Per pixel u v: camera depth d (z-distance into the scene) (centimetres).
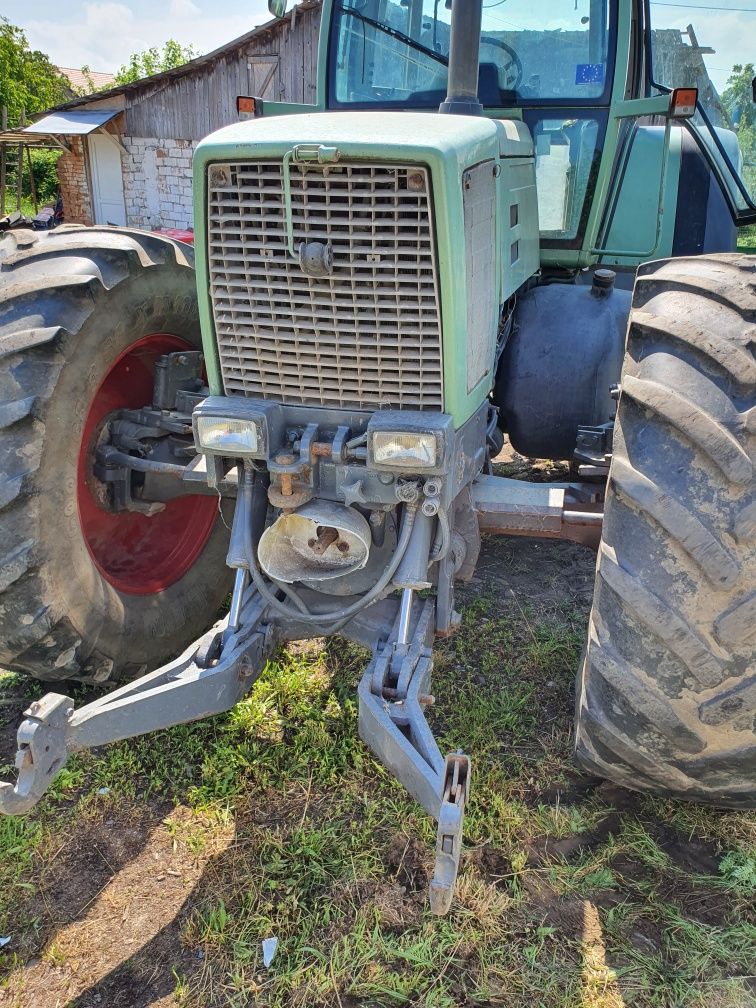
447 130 199
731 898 215
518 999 191
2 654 241
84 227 278
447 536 221
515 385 312
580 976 195
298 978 196
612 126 341
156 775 259
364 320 200
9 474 226
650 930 207
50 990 195
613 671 188
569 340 309
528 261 302
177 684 210
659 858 225
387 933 207
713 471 177
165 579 303
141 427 281
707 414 180
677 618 178
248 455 211
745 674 179
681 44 402
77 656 254
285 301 203
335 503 217
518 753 268
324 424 216
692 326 192
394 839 235
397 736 193
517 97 348
